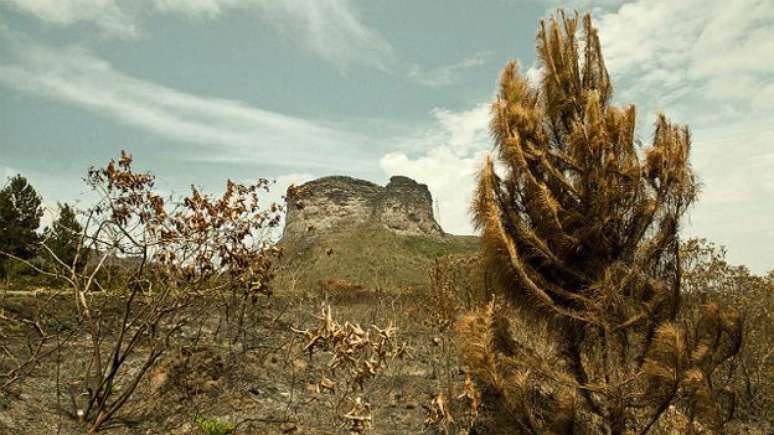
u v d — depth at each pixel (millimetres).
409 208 100250
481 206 5316
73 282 5469
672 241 5129
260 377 6754
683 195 5043
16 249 11656
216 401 5906
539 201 5035
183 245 5840
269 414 5766
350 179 104000
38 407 5059
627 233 5141
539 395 5500
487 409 6066
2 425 4484
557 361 5395
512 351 5172
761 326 7855
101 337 6902
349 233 91000
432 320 7816
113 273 6363
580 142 5043
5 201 21562
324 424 5703
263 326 8648
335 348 5105
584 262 5180
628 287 5043
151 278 6066
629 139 5082
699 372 4547
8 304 7324
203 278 6273
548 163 5168
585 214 5066
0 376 5246
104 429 5008
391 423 5992
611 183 5023
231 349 7145
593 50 5848
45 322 7148
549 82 5711
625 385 4824
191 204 5926
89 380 5984
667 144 5090
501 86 5688
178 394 5918
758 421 7180
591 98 5125
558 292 5133
